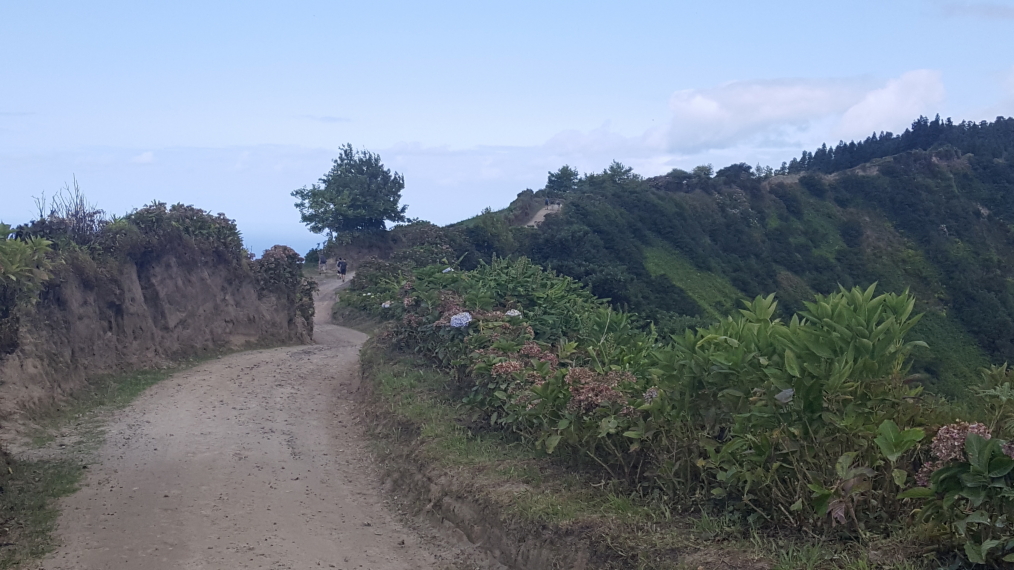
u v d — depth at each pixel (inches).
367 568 215.6
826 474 171.2
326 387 464.1
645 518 190.7
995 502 142.9
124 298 493.7
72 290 439.8
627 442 222.8
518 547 205.5
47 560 209.5
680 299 1233.4
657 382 220.7
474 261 1353.3
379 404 365.7
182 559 214.4
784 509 172.2
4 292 369.4
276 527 242.2
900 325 202.4
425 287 450.3
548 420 246.1
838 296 214.5
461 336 357.1
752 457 177.9
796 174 1907.0
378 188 2033.7
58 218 485.4
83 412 376.2
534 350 299.6
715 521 180.2
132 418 368.2
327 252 1881.2
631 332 370.6
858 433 170.9
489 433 295.7
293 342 689.6
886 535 161.2
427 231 1457.9
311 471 302.4
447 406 335.0
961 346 1128.2
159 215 569.3
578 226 1393.9
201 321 578.2
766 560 157.4
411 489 270.1
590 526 191.3
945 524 149.0
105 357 460.4
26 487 262.7
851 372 184.2
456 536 231.8
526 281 430.3
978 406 199.0
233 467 299.7
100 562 210.2
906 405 182.2
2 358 356.5
